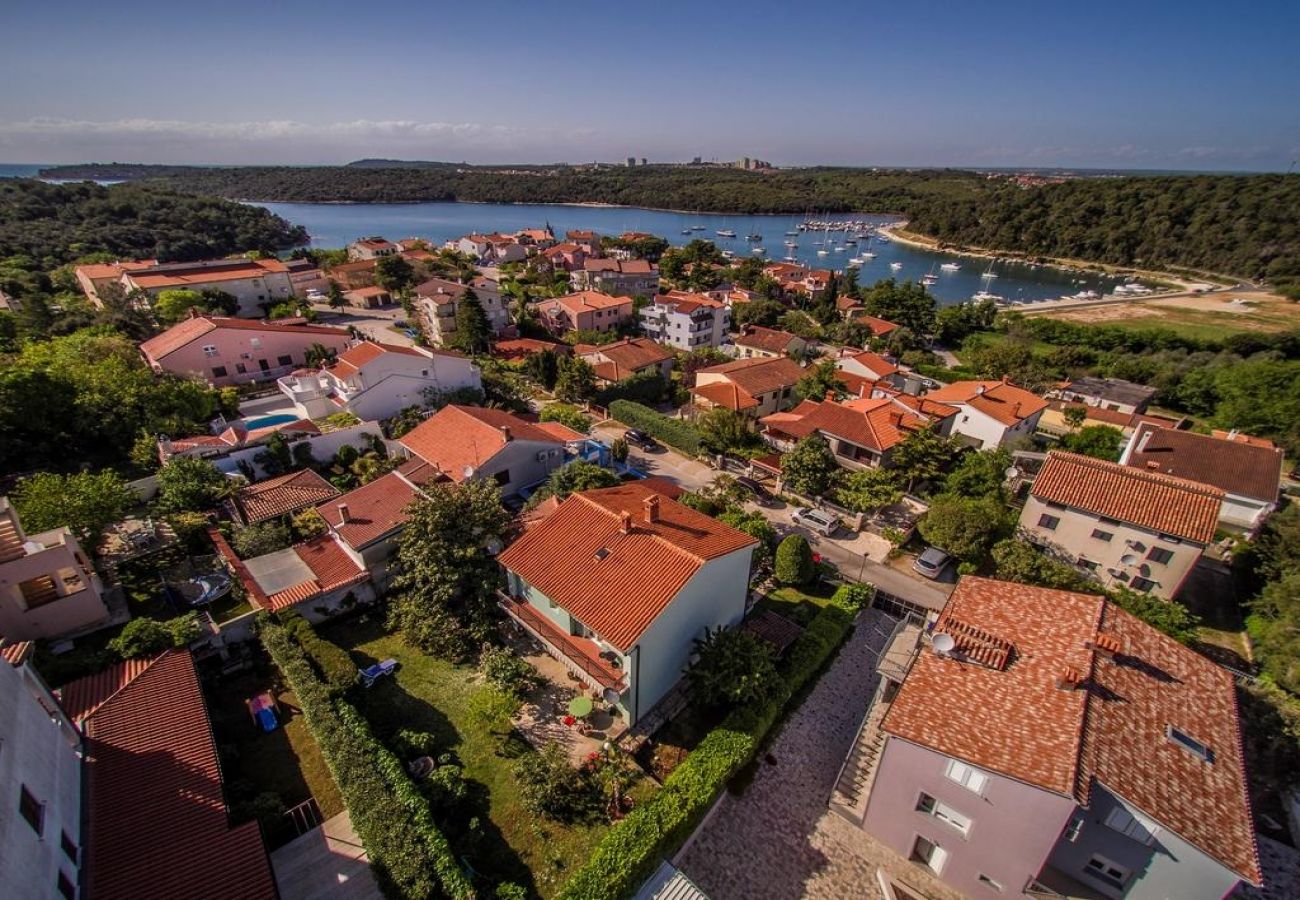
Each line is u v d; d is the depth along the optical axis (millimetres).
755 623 32000
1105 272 190875
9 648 19641
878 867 22234
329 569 32469
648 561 26578
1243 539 42094
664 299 102000
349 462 45594
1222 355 95688
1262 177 191000
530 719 26234
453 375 58812
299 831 21234
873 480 44375
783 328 113438
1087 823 19172
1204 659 22938
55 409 41969
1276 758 24188
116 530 36062
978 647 22141
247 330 63594
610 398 64938
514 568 27906
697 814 22062
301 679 25141
